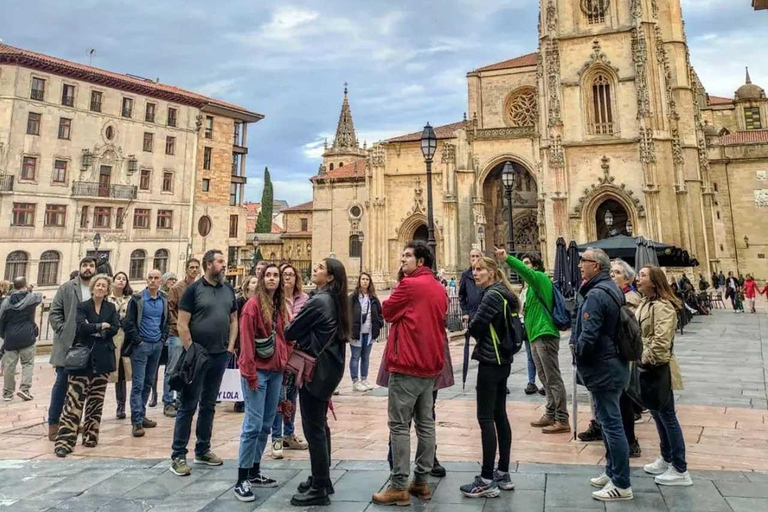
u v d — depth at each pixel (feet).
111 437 29.27
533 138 172.45
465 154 179.42
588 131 144.15
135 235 194.29
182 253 209.15
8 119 164.76
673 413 20.16
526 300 30.35
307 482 19.61
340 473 22.09
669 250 70.95
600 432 26.55
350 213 228.22
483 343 20.07
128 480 21.61
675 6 162.09
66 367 26.13
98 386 27.61
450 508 18.07
